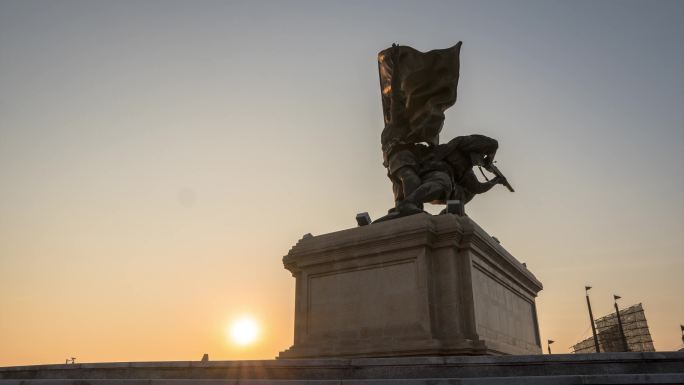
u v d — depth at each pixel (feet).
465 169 53.78
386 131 55.83
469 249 43.16
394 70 54.29
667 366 25.14
